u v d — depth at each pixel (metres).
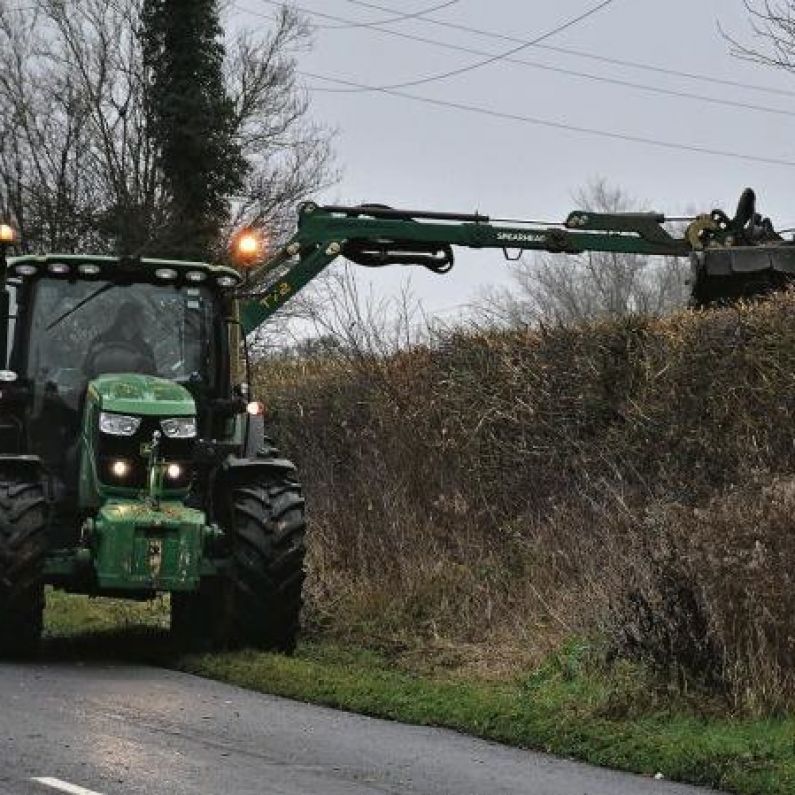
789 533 33.50
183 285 43.66
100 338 42.69
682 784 27.28
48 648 42.75
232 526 41.16
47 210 123.62
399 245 61.75
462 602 45.03
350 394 57.72
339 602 47.12
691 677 33.88
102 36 128.12
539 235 61.53
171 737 29.56
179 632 44.59
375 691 34.62
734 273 56.25
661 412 47.59
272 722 31.75
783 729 30.64
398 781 26.50
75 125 126.50
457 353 55.59
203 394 42.91
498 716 31.89
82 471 40.50
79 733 29.53
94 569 39.25
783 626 32.69
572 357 51.56
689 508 38.69
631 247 61.69
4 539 38.97
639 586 35.75
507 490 51.03
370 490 50.59
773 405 44.62
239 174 129.38
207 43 129.75
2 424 42.19
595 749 29.39
